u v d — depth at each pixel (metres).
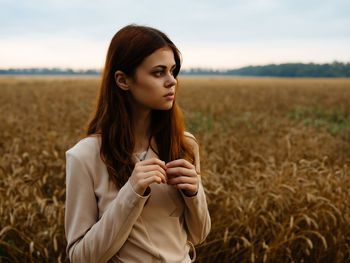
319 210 2.82
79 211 1.09
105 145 1.13
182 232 1.22
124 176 1.12
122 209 0.98
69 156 1.13
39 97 18.86
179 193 1.19
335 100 18.59
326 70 82.56
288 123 8.54
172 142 1.24
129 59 1.05
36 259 2.71
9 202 2.94
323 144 5.89
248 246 2.61
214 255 2.84
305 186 3.17
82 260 1.04
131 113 1.19
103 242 1.00
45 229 2.71
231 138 5.71
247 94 23.30
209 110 14.31
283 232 2.61
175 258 1.12
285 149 5.27
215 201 3.04
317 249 2.86
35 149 5.06
